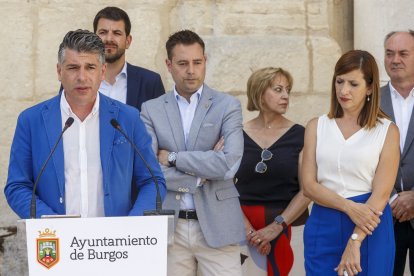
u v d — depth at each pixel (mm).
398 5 6895
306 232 5008
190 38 5340
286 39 7000
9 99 6629
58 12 6723
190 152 5145
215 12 6938
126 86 5934
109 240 3711
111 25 5852
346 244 4832
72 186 4285
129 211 4359
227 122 5262
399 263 5742
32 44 6676
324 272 4879
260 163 5754
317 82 7066
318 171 4965
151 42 6895
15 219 6562
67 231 3689
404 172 5695
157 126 5305
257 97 5848
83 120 4312
